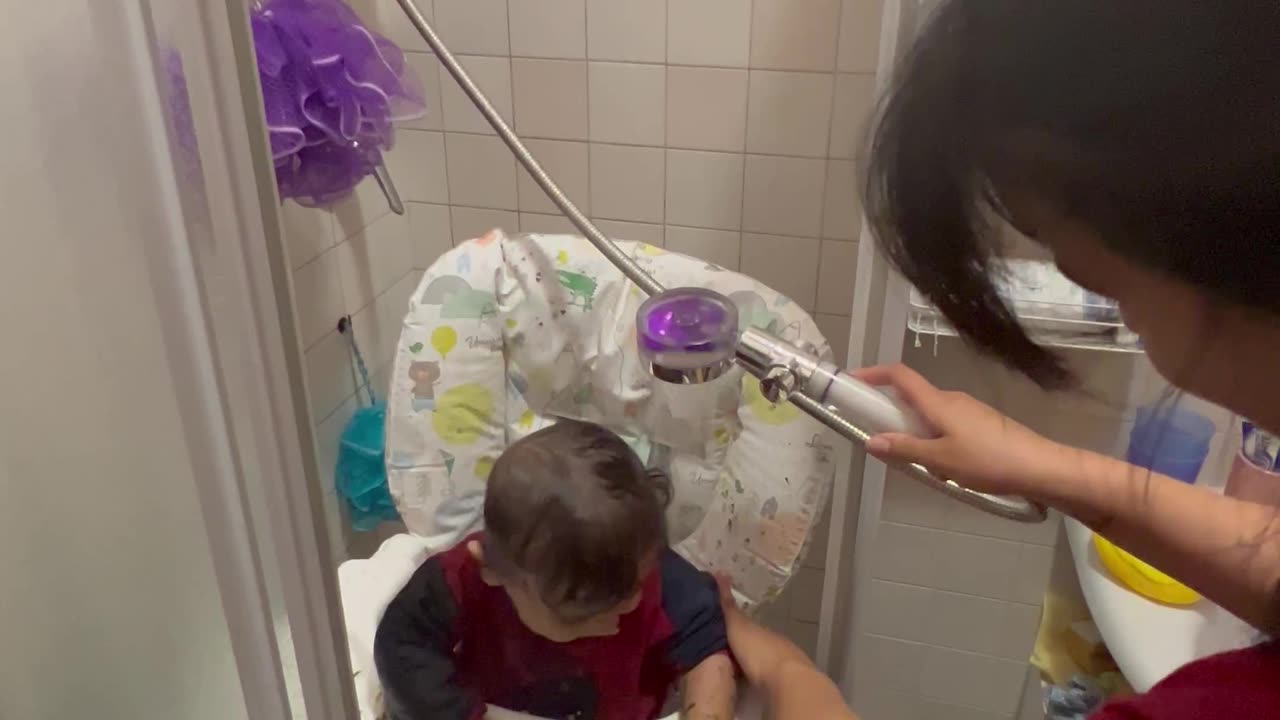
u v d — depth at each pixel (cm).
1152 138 32
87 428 59
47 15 49
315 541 58
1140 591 89
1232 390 36
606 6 128
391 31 135
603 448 101
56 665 68
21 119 52
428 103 138
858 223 128
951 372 101
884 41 63
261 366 52
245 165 48
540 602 98
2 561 66
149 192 50
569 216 104
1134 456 80
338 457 138
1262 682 45
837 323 136
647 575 101
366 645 102
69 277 55
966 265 39
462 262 112
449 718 96
